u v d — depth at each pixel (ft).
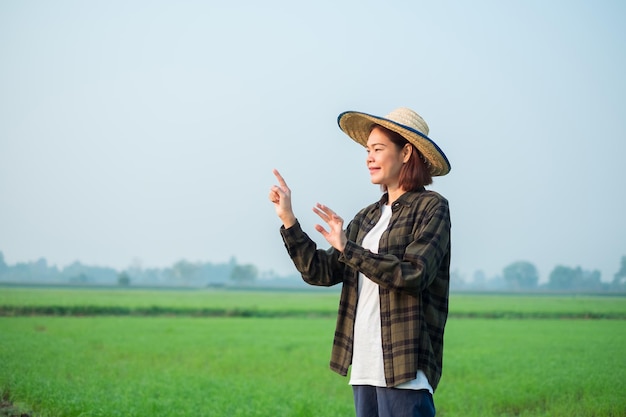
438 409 37.09
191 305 191.42
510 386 42.88
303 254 13.79
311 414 32.48
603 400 36.40
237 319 147.13
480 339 92.68
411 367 12.44
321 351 72.23
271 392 40.16
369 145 13.70
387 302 12.82
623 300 303.07
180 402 34.73
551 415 34.76
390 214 13.58
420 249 12.44
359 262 12.06
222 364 58.29
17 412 29.99
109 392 37.91
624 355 67.05
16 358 53.78
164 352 68.23
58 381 40.22
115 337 87.30
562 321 145.59
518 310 181.37
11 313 148.87
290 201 13.89
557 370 51.96
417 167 13.48
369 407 13.08
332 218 12.19
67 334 90.63
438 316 13.05
